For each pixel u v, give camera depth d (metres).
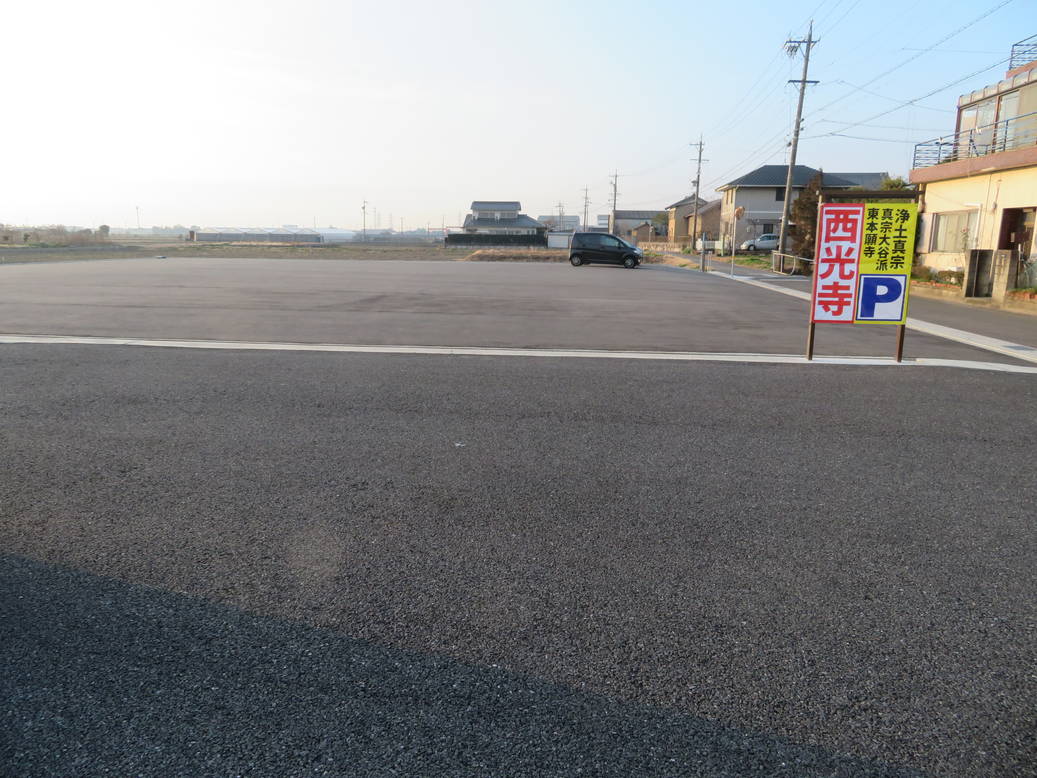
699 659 2.39
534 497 3.83
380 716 2.07
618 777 1.86
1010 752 2.00
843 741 2.02
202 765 1.87
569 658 2.38
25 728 1.99
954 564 3.14
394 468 4.25
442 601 2.74
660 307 14.35
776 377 7.20
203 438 4.76
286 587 2.82
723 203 57.84
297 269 26.02
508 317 12.05
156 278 19.59
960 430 5.35
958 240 20.59
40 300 13.18
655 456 4.57
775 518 3.61
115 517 3.47
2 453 4.39
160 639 2.44
